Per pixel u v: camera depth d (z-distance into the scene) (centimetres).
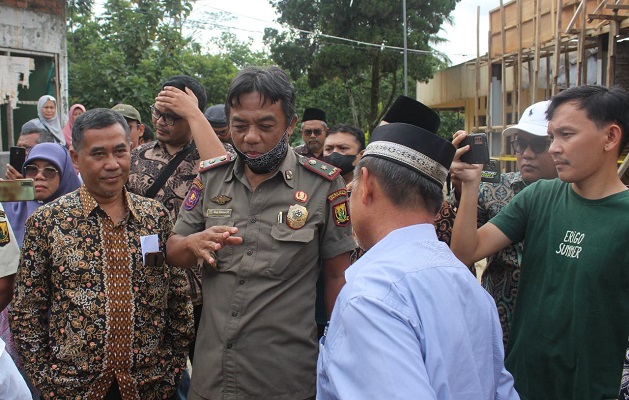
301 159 240
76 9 1337
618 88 191
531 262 210
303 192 230
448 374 124
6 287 243
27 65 885
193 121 276
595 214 191
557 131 193
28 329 216
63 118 934
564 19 918
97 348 214
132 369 222
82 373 213
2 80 849
